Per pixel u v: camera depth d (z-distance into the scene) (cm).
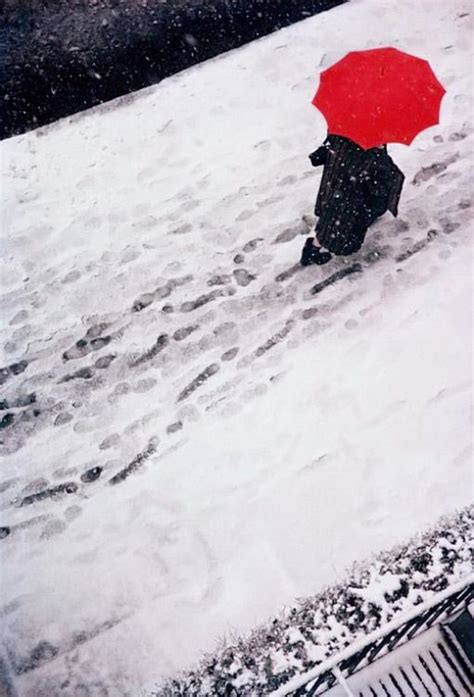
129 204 622
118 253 598
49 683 415
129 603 443
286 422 511
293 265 588
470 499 470
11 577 457
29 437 513
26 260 594
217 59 700
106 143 650
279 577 443
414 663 405
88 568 458
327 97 454
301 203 621
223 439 506
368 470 486
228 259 593
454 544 404
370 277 577
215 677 364
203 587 444
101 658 423
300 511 470
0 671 418
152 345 554
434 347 540
